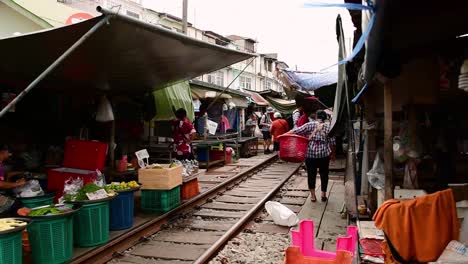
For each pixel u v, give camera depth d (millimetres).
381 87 6578
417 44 4262
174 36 6020
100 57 6707
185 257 5691
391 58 3832
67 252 5004
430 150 5828
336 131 8586
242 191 11008
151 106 11930
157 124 14758
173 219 7734
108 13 4672
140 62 7484
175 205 8164
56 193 6574
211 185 11531
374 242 4094
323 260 3240
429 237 3178
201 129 17391
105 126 10477
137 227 6656
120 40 5863
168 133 14742
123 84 9719
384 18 2158
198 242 6375
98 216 5699
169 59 7574
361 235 4270
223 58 8125
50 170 6988
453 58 4617
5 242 4062
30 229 4777
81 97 10617
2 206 5695
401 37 3688
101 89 10070
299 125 9555
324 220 7699
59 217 4852
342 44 5652
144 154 8695
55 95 10109
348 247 3770
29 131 9453
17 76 7527
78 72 7609
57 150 9195
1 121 8805
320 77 12688
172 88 12492
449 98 5172
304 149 8242
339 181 12492
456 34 4004
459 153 5797
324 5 2113
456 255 3047
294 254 3309
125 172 8695
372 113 6766
